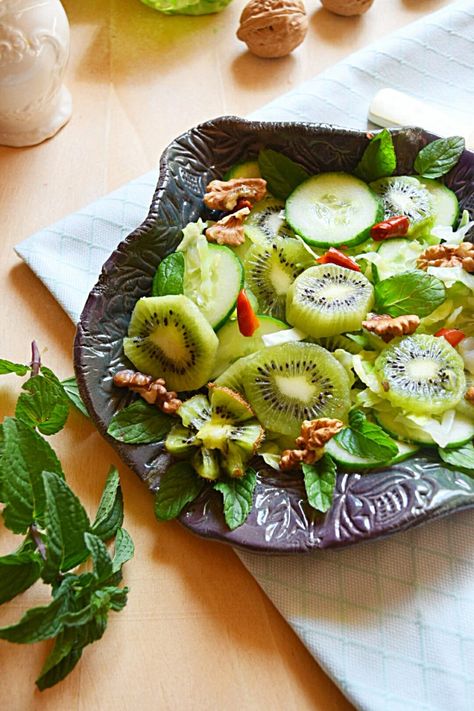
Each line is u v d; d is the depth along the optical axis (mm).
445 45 723
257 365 530
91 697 478
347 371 535
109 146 694
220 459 513
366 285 552
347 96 698
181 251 566
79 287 602
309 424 512
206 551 515
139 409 527
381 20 774
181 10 766
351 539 483
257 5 720
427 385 519
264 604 500
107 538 510
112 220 631
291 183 598
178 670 484
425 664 477
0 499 497
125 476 538
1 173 677
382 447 501
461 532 509
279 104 691
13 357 586
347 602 493
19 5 628
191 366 536
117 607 487
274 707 475
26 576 483
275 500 503
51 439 550
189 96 727
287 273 571
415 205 583
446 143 587
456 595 494
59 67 662
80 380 528
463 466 500
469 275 548
